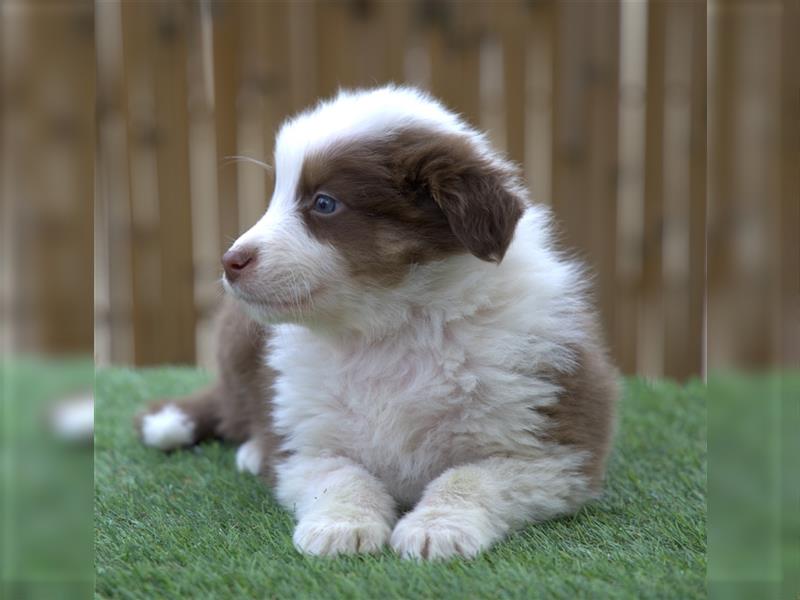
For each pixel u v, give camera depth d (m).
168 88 1.65
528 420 1.09
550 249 1.16
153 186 1.68
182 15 1.63
